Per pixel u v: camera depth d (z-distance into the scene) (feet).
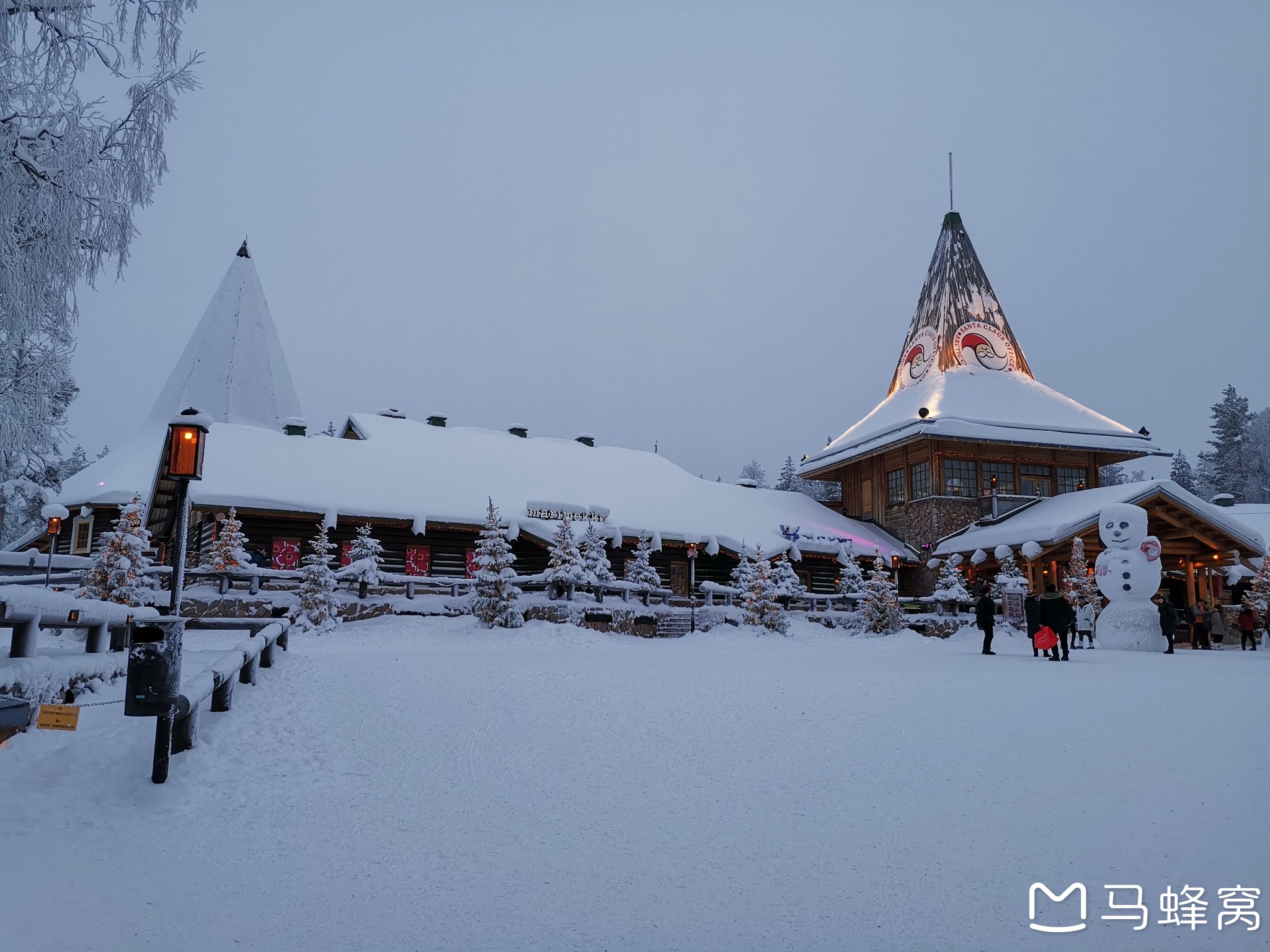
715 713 35.09
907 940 17.89
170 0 40.11
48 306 37.78
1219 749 31.32
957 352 153.99
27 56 37.19
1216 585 130.93
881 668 49.93
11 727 25.72
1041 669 51.21
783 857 21.99
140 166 38.73
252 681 38.11
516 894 19.62
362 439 129.29
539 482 125.18
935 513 136.36
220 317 158.81
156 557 121.60
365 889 19.63
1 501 82.12
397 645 68.33
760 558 97.30
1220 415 274.77
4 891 18.63
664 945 17.38
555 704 36.17
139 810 23.44
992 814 24.95
